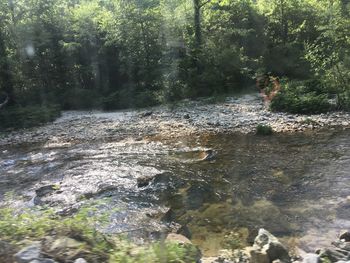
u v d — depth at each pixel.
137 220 8.01
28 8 27.08
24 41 26.34
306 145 13.07
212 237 7.29
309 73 23.66
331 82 18.80
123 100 24.86
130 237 6.64
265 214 8.16
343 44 18.95
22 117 21.88
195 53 23.17
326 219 7.69
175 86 23.14
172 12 18.89
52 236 4.46
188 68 23.11
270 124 16.23
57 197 9.70
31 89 27.12
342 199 8.55
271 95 19.11
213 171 11.22
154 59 24.00
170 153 13.46
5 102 24.42
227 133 15.49
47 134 18.56
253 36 27.16
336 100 18.19
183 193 9.68
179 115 19.48
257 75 22.98
